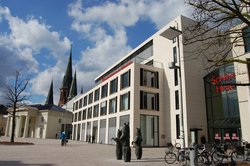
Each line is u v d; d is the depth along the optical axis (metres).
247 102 18.91
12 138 30.03
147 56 41.84
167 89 34.53
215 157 12.17
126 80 35.84
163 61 36.56
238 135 24.36
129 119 32.66
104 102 43.12
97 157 15.43
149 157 16.05
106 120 40.72
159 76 35.72
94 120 47.22
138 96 32.91
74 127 63.00
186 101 29.62
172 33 16.98
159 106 34.41
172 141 31.56
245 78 19.17
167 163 12.59
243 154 13.08
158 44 38.62
